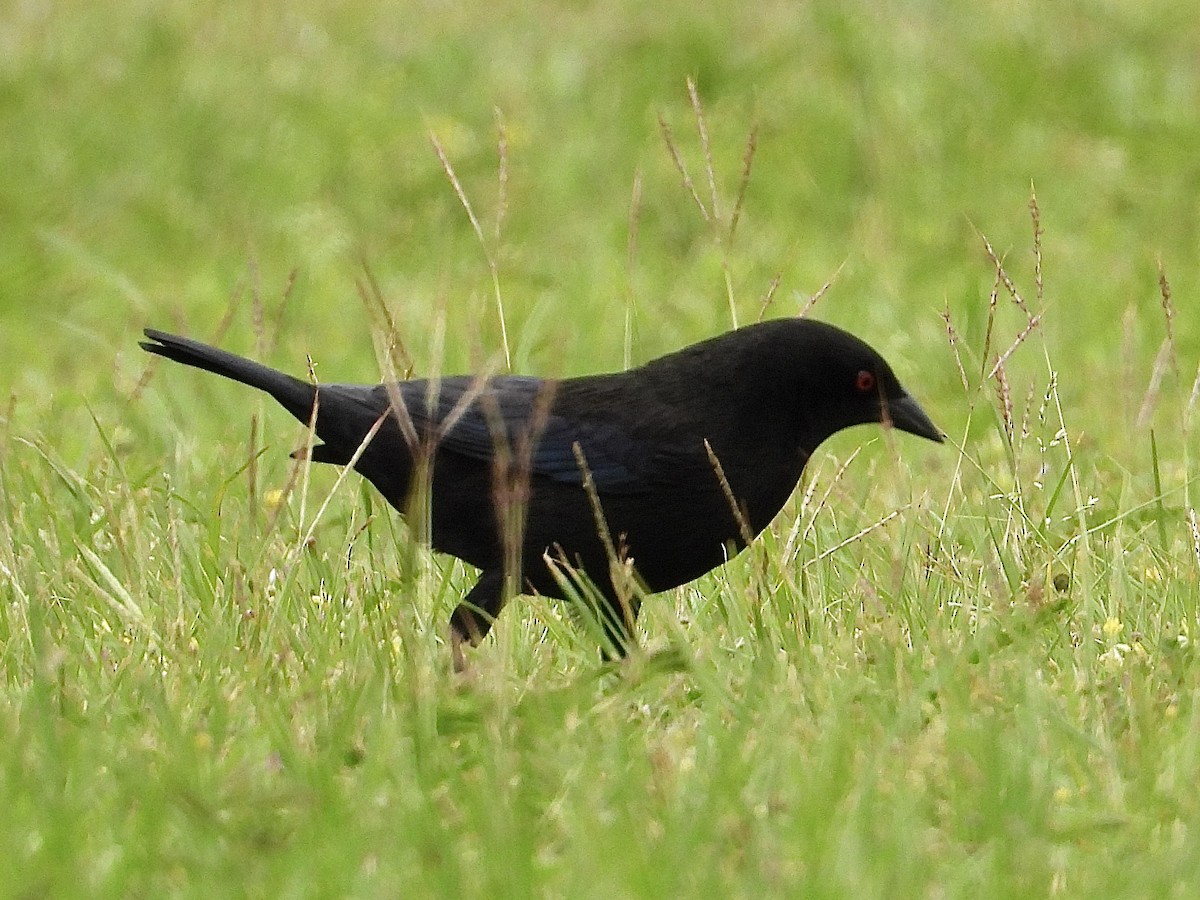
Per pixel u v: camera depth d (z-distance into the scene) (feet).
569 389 33.73
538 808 25.25
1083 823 24.52
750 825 23.98
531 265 62.39
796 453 33.96
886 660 29.30
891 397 34.53
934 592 33.30
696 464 32.89
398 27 84.58
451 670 29.81
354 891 23.03
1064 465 40.63
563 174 69.56
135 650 30.37
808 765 25.88
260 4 88.22
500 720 26.50
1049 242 64.44
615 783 25.25
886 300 56.49
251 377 34.71
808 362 33.42
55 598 32.71
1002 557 34.40
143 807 24.34
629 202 68.54
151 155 72.49
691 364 33.53
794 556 34.37
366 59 80.79
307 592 33.50
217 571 33.99
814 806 24.22
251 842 23.63
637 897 22.66
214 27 84.53
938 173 69.97
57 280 63.52
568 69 76.54
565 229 66.23
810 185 68.95
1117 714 28.07
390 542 37.24
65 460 42.88
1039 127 73.46
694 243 65.51
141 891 22.90
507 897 22.80
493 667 28.12
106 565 33.94
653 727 28.30
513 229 66.85
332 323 58.90
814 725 27.61
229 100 75.87
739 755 25.96
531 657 31.89
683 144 71.97
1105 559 34.68
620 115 73.97
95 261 51.90
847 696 27.50
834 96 73.72
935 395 50.57
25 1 86.38
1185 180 70.18
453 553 34.32
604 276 61.05
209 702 28.48
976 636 29.99
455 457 33.55
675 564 33.65
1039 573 32.78
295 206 69.51
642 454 32.81
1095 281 60.29
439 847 23.52
